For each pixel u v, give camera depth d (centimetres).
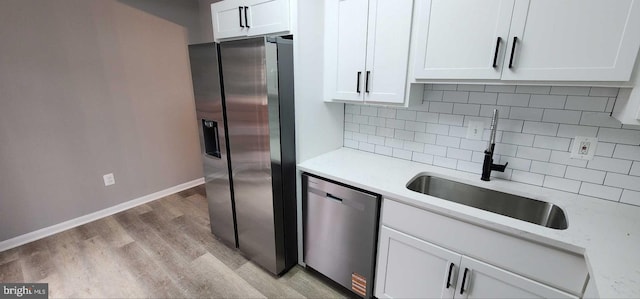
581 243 100
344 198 163
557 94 139
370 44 162
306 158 195
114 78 264
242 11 187
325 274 191
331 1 172
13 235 228
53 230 247
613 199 135
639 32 95
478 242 122
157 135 307
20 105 217
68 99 240
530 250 110
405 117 193
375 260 164
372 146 215
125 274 199
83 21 238
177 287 188
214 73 183
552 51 111
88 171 262
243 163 187
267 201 180
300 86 174
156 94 297
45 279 193
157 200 315
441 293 141
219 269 206
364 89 171
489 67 126
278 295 183
